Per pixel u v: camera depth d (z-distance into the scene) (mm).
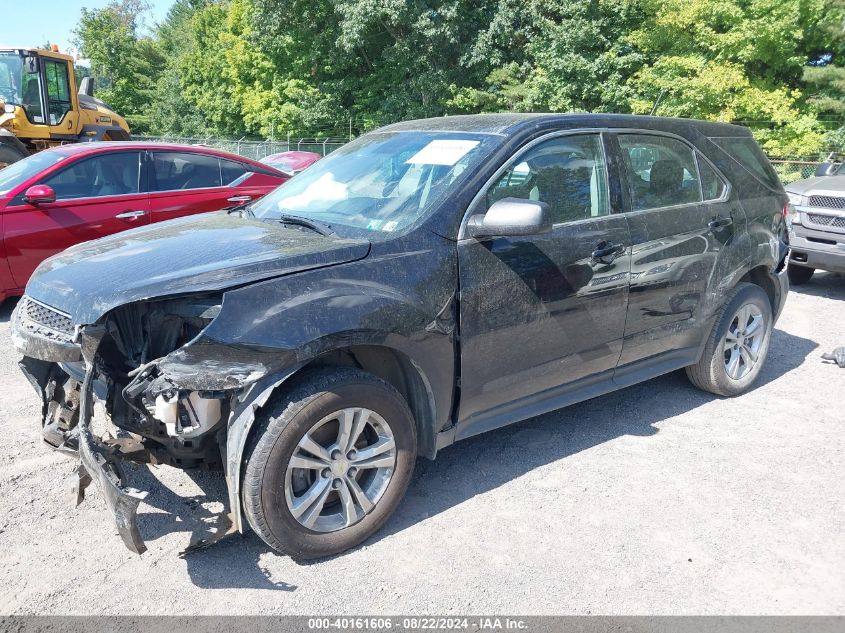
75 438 3014
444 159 3480
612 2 24062
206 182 7344
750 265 4613
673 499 3484
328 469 2859
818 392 5000
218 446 2902
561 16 26609
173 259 2918
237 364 2559
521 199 3092
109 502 2430
